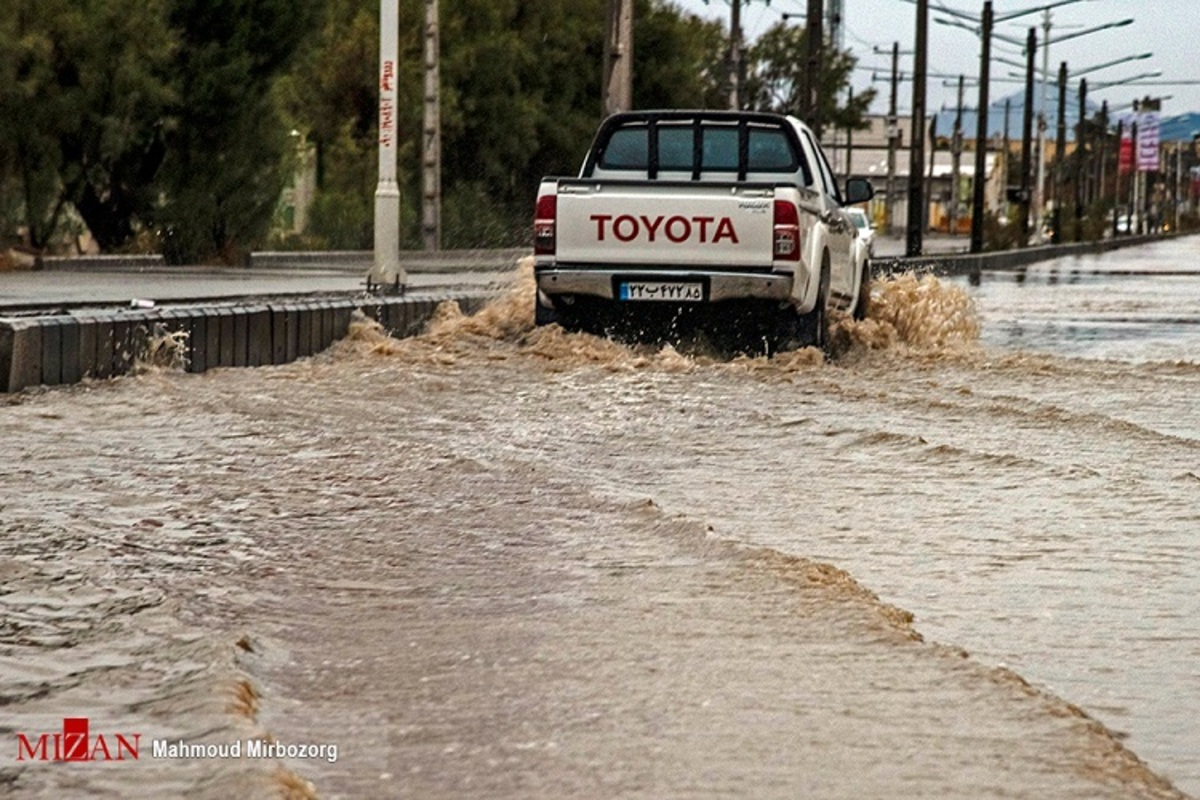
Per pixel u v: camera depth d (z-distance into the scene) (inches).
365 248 3063.5
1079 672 325.7
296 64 2369.6
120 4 2100.1
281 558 415.5
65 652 321.4
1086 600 382.6
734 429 664.4
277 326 927.0
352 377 825.5
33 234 2137.1
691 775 254.2
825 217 1008.9
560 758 261.7
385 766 257.9
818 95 2694.4
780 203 936.3
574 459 585.3
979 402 761.6
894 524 470.6
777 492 522.0
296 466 557.0
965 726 277.9
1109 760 262.8
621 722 279.7
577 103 4101.9
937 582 399.2
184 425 653.9
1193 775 268.4
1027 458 586.2
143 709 281.7
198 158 2278.5
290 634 342.3
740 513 487.2
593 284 951.0
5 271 1894.7
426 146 2444.6
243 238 2335.1
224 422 664.4
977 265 3211.1
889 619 352.5
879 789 248.5
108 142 2102.6
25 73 2085.4
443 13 3668.8
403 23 3567.9
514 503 492.4
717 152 1040.8
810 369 905.5
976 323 1173.7
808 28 2694.4
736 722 279.7
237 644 320.5
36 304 1072.2
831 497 513.7
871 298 1149.1
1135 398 802.2
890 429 665.0
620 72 1946.4
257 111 2306.8
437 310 1127.0
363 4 3609.7
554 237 956.6
